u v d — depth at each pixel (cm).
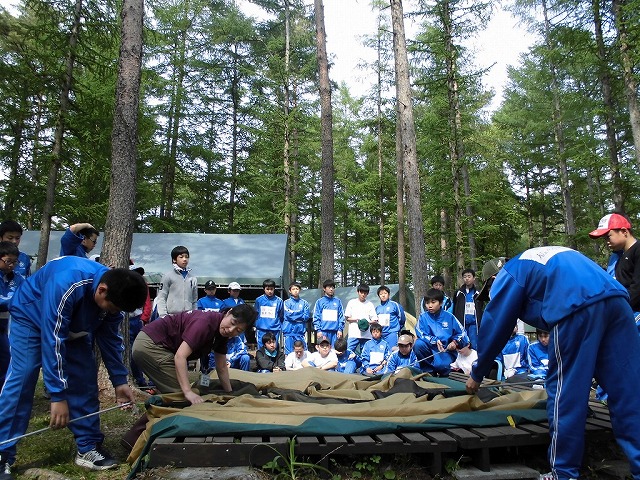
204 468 289
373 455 314
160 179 2094
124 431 439
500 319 314
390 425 321
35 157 1062
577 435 279
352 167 2517
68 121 984
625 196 1338
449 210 1894
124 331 617
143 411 508
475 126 2055
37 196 1062
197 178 2153
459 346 616
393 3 1041
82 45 986
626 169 1381
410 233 1002
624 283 419
